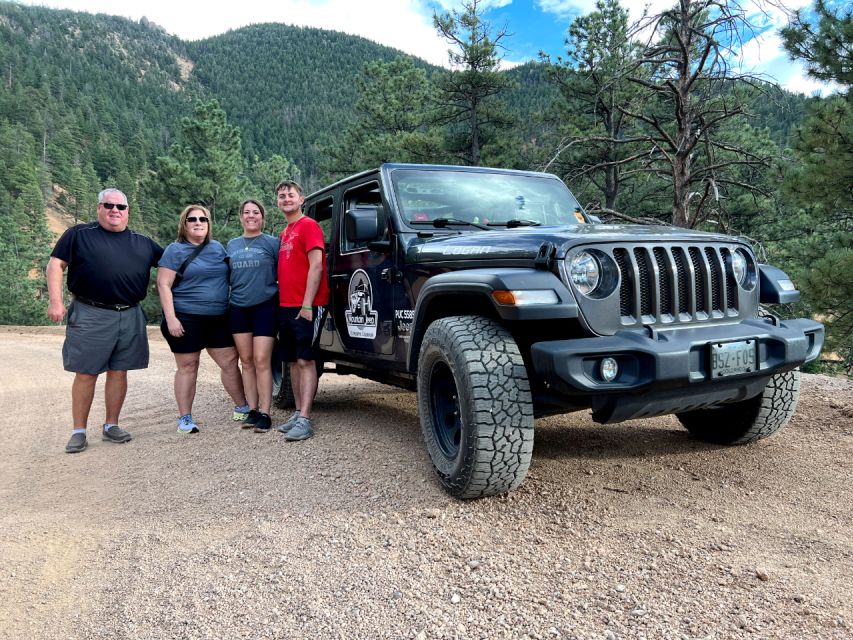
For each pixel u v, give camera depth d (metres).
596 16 20.23
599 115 20.44
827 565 2.54
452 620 2.21
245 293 5.14
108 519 3.49
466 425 3.09
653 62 10.88
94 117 190.38
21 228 97.25
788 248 15.16
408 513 3.16
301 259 4.78
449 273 3.38
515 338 3.43
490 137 25.67
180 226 5.24
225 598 2.49
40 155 151.12
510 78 24.44
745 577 2.44
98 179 142.88
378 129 31.95
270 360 5.21
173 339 5.22
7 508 3.82
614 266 3.06
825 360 15.05
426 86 31.50
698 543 2.75
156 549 3.02
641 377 2.90
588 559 2.62
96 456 4.88
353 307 4.75
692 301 3.22
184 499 3.71
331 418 5.41
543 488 3.43
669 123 18.17
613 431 4.66
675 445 4.25
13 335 22.09
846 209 10.20
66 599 2.61
